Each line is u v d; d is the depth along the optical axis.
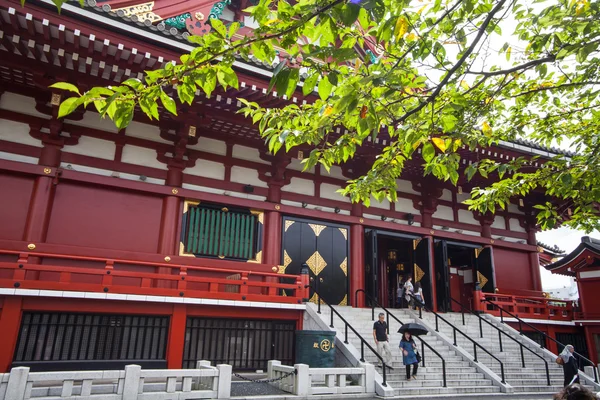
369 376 11.30
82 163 14.23
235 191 16.58
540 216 10.54
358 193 9.02
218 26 4.88
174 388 9.42
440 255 20.61
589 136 9.27
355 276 18.27
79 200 14.09
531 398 12.38
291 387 10.89
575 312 21.23
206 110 14.38
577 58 6.39
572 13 6.53
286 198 17.66
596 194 8.64
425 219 20.75
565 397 3.77
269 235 16.81
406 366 12.34
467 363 14.33
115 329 12.35
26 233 12.99
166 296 12.66
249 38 4.99
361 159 18.52
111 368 11.94
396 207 20.38
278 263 16.78
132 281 14.17
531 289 23.12
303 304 14.73
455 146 8.03
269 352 14.27
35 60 12.05
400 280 22.62
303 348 12.50
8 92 13.54
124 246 14.38
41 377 8.26
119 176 14.61
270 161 17.53
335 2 4.51
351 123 6.58
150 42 11.61
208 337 13.61
